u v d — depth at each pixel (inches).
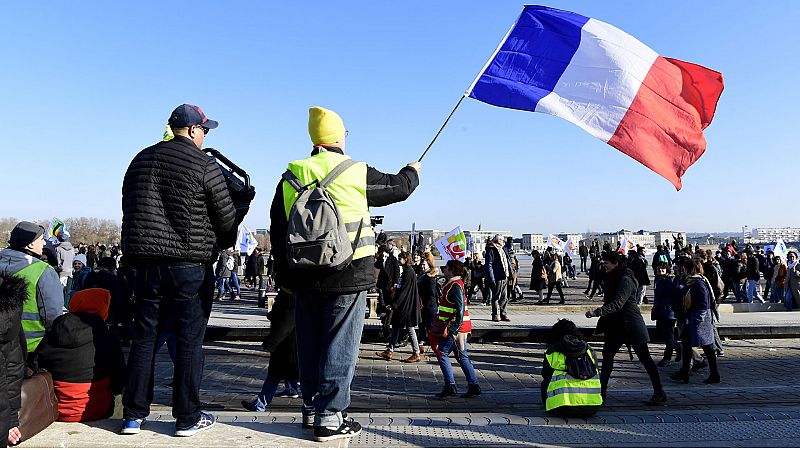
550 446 178.4
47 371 153.9
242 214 161.6
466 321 306.8
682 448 182.4
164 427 148.8
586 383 222.4
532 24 254.1
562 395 220.2
